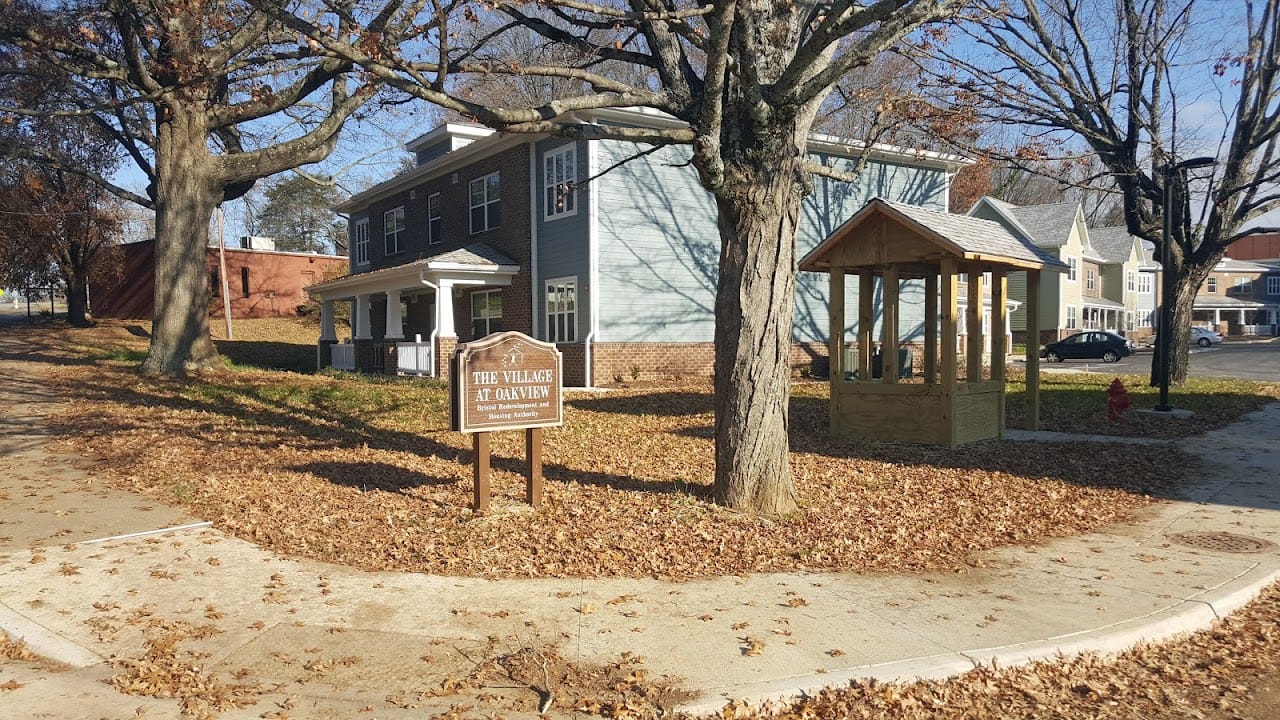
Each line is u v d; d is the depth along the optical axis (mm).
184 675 4641
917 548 7344
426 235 27328
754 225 8047
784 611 5688
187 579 6320
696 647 5039
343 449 11531
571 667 4750
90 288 42938
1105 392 20453
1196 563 6926
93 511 8305
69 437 12164
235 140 22125
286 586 6164
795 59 7254
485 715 4191
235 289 41156
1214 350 45781
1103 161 21266
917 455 11773
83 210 30734
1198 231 21594
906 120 18078
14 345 27047
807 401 17750
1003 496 9406
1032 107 19656
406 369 22609
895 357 13094
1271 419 15844
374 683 4559
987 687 4664
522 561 6750
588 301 20266
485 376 7898
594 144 20016
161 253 19422
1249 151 19922
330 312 28281
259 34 16391
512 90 24453
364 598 5906
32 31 15250
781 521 7930
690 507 8203
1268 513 8750
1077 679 4836
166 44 15984
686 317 21656
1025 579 6484
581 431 13461
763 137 7734
